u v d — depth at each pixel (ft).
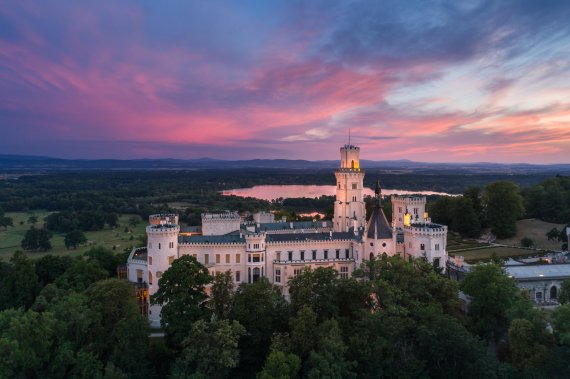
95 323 356.79
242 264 487.20
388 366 332.60
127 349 332.39
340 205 613.93
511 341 334.85
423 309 356.38
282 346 329.31
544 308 433.48
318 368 298.15
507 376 315.17
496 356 370.73
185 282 372.17
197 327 324.80
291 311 372.58
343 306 384.68
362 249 498.28
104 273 484.74
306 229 608.60
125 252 588.91
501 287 379.76
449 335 333.62
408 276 390.42
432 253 487.61
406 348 356.38
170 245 463.01
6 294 451.12
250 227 543.39
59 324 331.36
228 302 384.88
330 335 316.19
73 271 467.52
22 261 465.06
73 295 365.61
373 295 390.42
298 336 328.90
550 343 328.08
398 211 629.51
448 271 524.93
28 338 313.94
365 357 322.75
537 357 309.01
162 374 351.25
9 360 302.45
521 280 454.40
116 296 379.14
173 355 362.74
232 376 354.54
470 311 402.72
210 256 482.28
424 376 331.16
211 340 324.19
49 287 414.41
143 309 459.73
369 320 336.08
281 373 296.10
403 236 528.63
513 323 336.29
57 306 351.46
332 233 532.32
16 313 344.49
